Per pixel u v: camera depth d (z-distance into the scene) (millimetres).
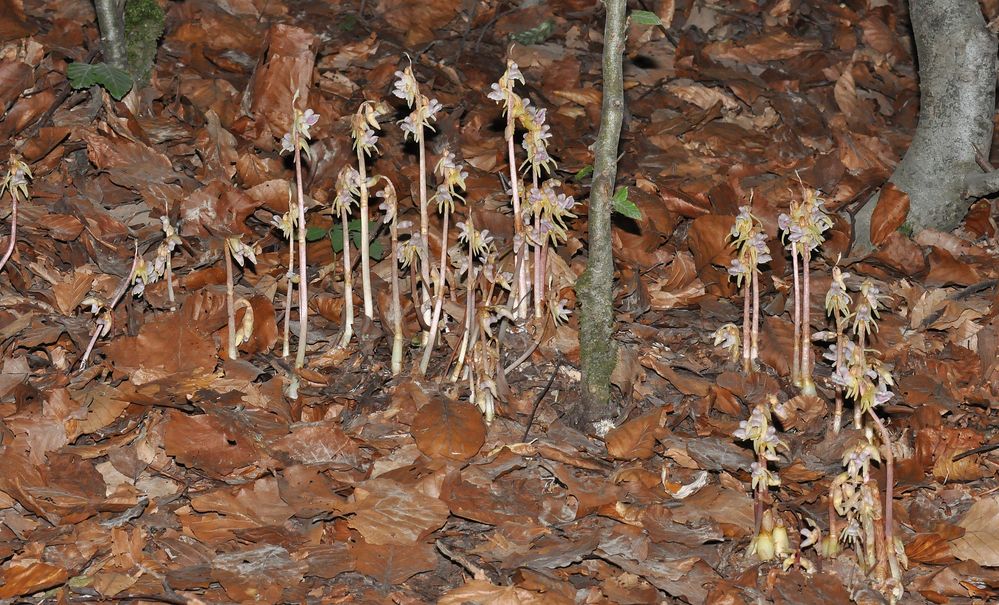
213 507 1163
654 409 1300
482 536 1176
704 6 2193
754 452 1268
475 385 1287
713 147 1807
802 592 1139
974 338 1452
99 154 1508
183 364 1292
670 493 1220
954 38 1581
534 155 1333
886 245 1570
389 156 1645
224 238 1459
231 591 1104
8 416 1230
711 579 1148
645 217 1546
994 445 1271
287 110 1646
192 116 1659
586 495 1200
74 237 1432
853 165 1774
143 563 1126
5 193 1461
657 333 1420
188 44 1797
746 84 1947
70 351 1313
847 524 1187
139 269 1311
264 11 1967
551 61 1938
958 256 1598
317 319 1390
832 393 1355
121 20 1594
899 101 2027
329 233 1432
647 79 1957
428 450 1225
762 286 1499
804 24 2232
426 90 1819
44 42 1724
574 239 1496
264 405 1266
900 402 1353
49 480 1179
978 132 1600
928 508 1224
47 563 1116
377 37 1951
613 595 1124
